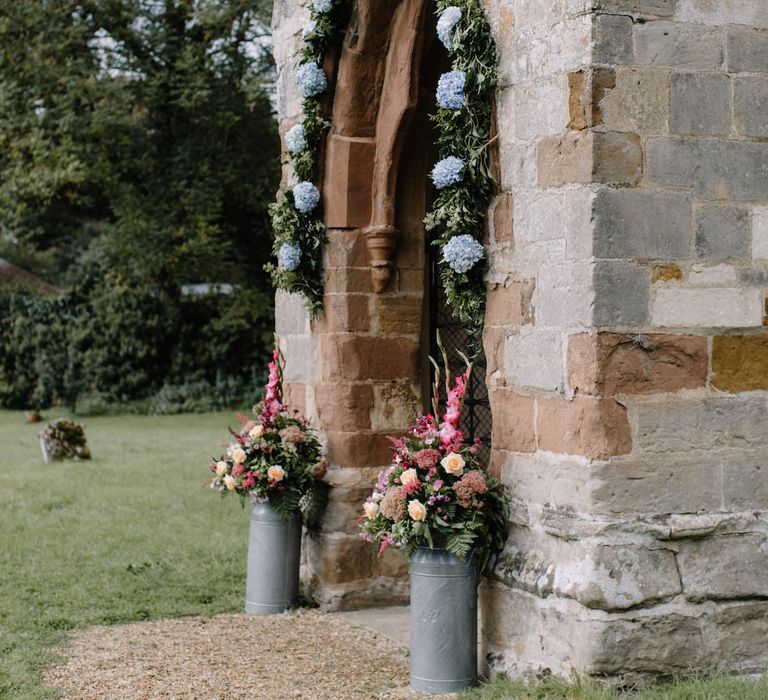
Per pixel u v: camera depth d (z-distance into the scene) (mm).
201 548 8930
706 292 5059
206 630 6773
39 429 18828
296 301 7898
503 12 5445
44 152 20172
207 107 20969
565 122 5035
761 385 5145
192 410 21672
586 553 4871
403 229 7434
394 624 6934
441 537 5391
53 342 21969
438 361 8062
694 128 5047
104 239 21609
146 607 7230
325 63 7285
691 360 5031
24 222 25875
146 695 5457
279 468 7113
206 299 22406
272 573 7227
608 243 4914
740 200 5113
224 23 20266
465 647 5414
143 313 21781
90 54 21203
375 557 7414
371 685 5605
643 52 4977
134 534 9445
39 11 20328
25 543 9039
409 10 6867
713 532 5004
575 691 4773
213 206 21141
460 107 5543
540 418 5227
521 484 5359
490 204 5594
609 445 4902
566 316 5047
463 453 5555
